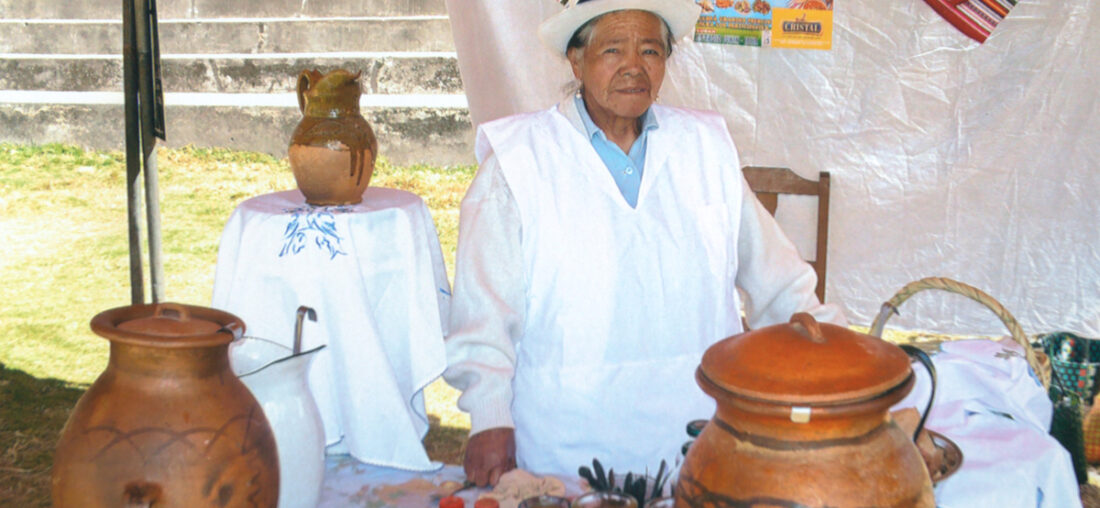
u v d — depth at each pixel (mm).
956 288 1530
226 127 9016
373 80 8906
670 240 2041
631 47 1938
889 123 3480
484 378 1799
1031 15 3311
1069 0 3273
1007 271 3547
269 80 9125
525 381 2051
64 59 9430
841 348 1186
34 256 6723
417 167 8602
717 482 1147
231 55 9148
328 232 2010
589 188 2014
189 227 7270
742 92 3518
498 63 3469
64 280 6266
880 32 3408
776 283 2164
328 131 2064
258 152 9031
